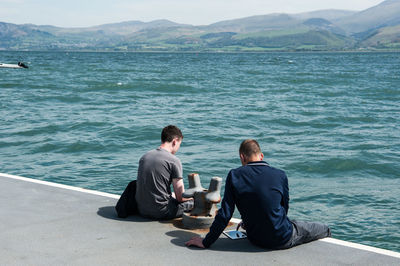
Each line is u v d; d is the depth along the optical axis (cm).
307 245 380
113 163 1056
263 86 3597
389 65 8475
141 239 391
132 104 2322
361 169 1038
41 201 487
